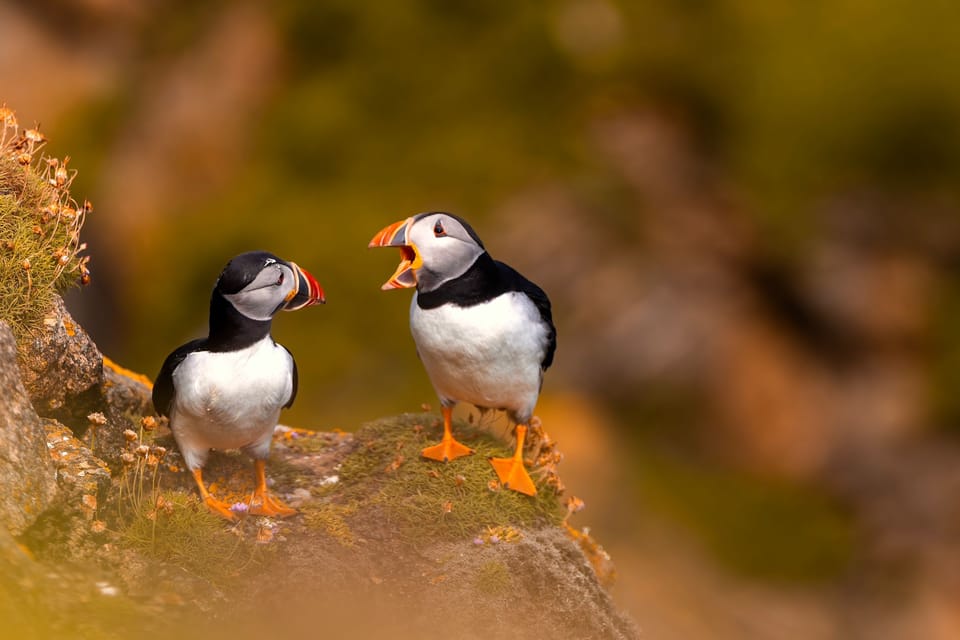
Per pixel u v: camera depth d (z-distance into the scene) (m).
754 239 18.56
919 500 16.83
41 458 4.85
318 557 5.55
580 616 5.80
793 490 17.17
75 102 18.28
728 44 20.14
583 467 15.73
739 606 14.52
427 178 18.23
